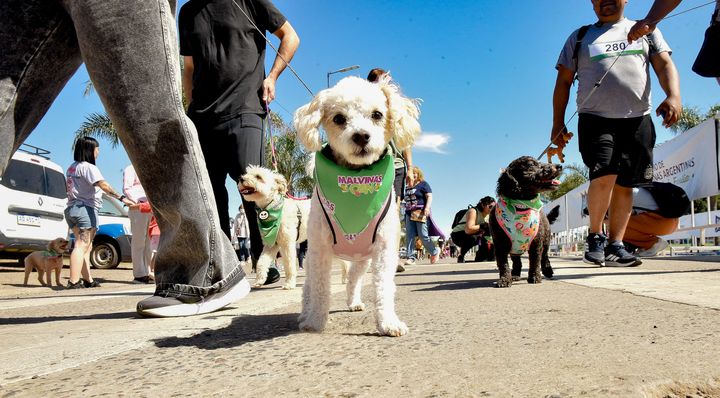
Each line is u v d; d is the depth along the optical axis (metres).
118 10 2.55
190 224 2.84
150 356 1.72
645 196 8.12
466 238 12.79
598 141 5.46
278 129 19.59
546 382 1.26
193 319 2.72
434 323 2.33
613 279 4.41
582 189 14.65
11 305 4.14
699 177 8.45
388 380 1.33
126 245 13.60
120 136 2.74
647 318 2.22
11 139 2.47
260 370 1.49
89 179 7.72
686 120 28.81
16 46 2.46
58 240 8.63
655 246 8.50
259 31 4.23
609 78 5.34
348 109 2.84
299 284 6.10
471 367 1.44
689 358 1.47
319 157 2.64
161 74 2.66
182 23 4.27
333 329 2.32
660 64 5.36
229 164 4.22
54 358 1.71
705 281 3.95
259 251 5.55
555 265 7.33
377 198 2.42
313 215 2.52
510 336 1.90
